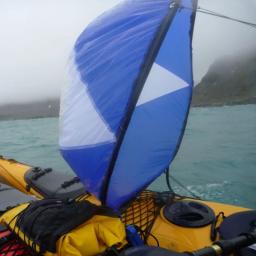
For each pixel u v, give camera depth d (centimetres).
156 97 189
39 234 175
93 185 193
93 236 178
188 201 252
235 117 1245
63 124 210
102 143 187
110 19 217
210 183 583
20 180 356
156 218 233
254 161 708
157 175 194
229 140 912
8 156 938
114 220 190
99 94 196
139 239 194
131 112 183
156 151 193
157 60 189
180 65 197
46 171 355
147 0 210
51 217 183
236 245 158
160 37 190
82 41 224
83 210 188
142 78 185
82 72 211
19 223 190
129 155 187
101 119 190
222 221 211
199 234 211
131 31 201
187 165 693
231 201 501
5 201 256
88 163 193
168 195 260
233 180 586
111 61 198
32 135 1304
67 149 203
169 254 149
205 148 829
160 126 192
